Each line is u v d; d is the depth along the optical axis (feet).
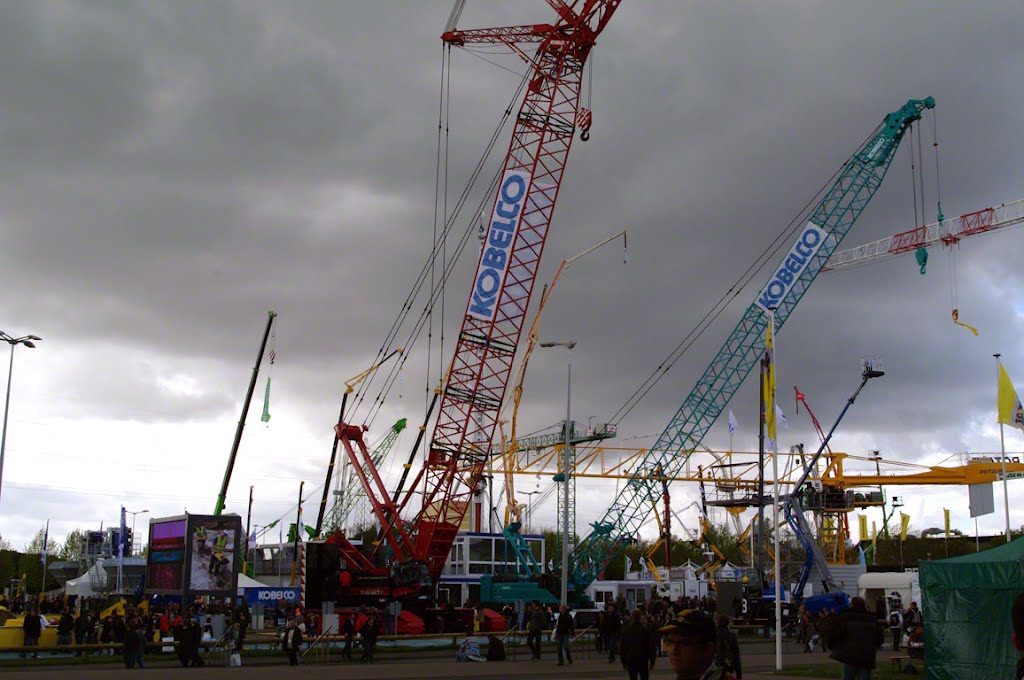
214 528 177.06
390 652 182.09
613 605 152.15
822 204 350.02
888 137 348.59
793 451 408.87
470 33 259.60
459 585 327.06
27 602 247.29
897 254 397.60
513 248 254.47
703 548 583.99
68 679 113.29
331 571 224.53
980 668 89.81
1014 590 88.58
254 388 266.36
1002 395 196.13
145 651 166.81
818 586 324.80
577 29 254.68
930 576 94.89
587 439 411.95
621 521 335.06
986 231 375.25
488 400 253.85
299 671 131.13
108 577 372.38
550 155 257.75
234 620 169.07
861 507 406.62
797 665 140.97
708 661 26.63
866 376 294.66
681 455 337.31
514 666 144.15
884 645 204.03
